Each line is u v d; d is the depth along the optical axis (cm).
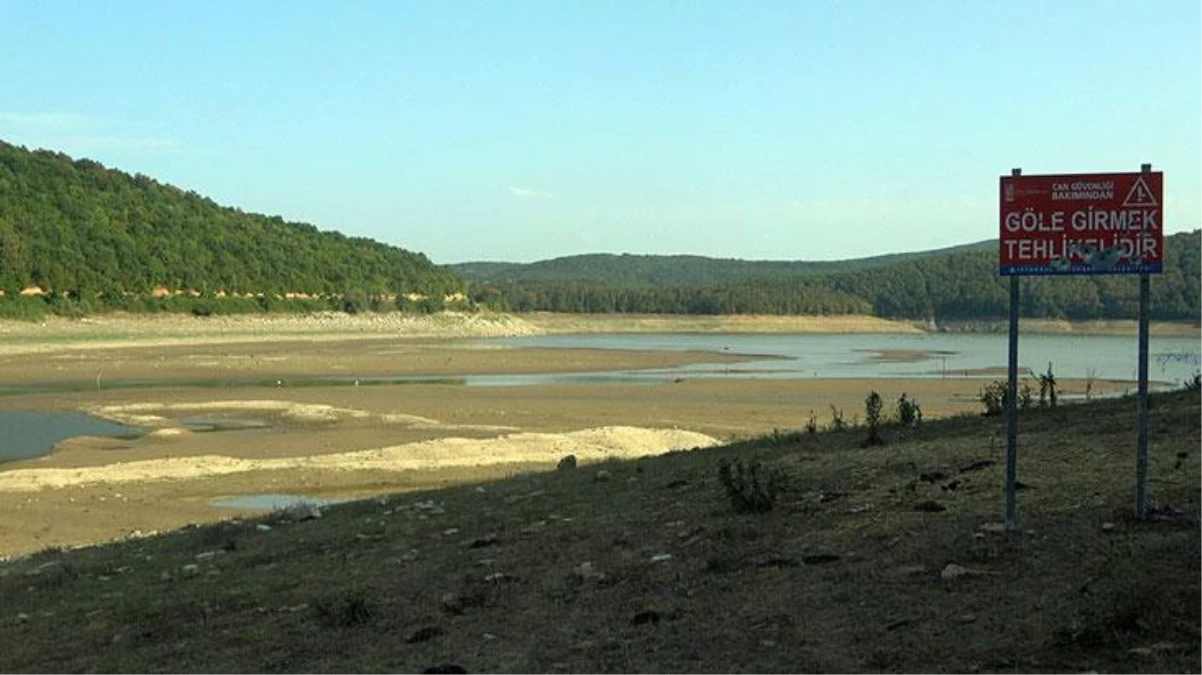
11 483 2958
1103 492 1043
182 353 9862
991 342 13812
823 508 1177
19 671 978
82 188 15475
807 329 18675
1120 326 15688
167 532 2059
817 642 772
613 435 3828
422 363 8769
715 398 5606
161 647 1001
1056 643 705
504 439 3703
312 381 7019
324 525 1680
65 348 10144
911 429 1828
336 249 18638
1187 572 789
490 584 1073
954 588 835
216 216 17450
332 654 910
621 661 789
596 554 1153
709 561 1020
